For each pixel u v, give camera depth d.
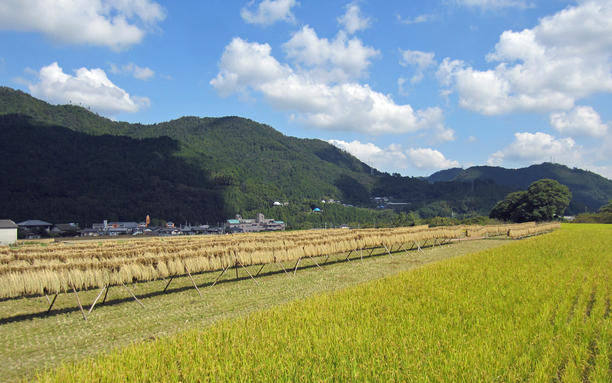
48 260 18.42
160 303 16.08
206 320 13.12
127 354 8.21
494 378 6.90
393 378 6.84
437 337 9.02
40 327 12.77
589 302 13.41
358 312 11.47
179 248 22.67
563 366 7.86
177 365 7.73
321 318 10.70
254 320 10.80
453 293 13.80
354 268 25.72
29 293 13.91
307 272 24.19
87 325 12.93
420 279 17.03
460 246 41.91
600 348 8.41
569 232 61.09
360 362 7.63
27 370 9.09
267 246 22.73
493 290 14.27
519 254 27.84
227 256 20.53
